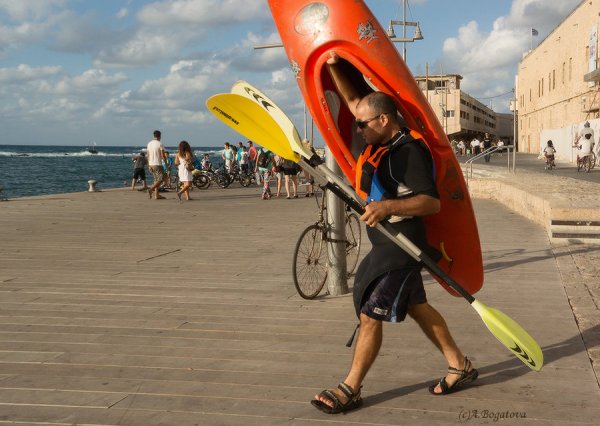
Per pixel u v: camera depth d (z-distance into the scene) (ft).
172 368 13.44
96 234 35.60
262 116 12.28
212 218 43.98
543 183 51.16
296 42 12.61
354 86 13.47
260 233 35.86
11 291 20.83
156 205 54.60
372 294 11.00
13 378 12.91
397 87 11.79
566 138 138.62
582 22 132.26
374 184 10.96
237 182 91.56
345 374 13.02
